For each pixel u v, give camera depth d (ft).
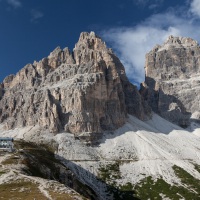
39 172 577.02
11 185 409.08
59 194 372.17
